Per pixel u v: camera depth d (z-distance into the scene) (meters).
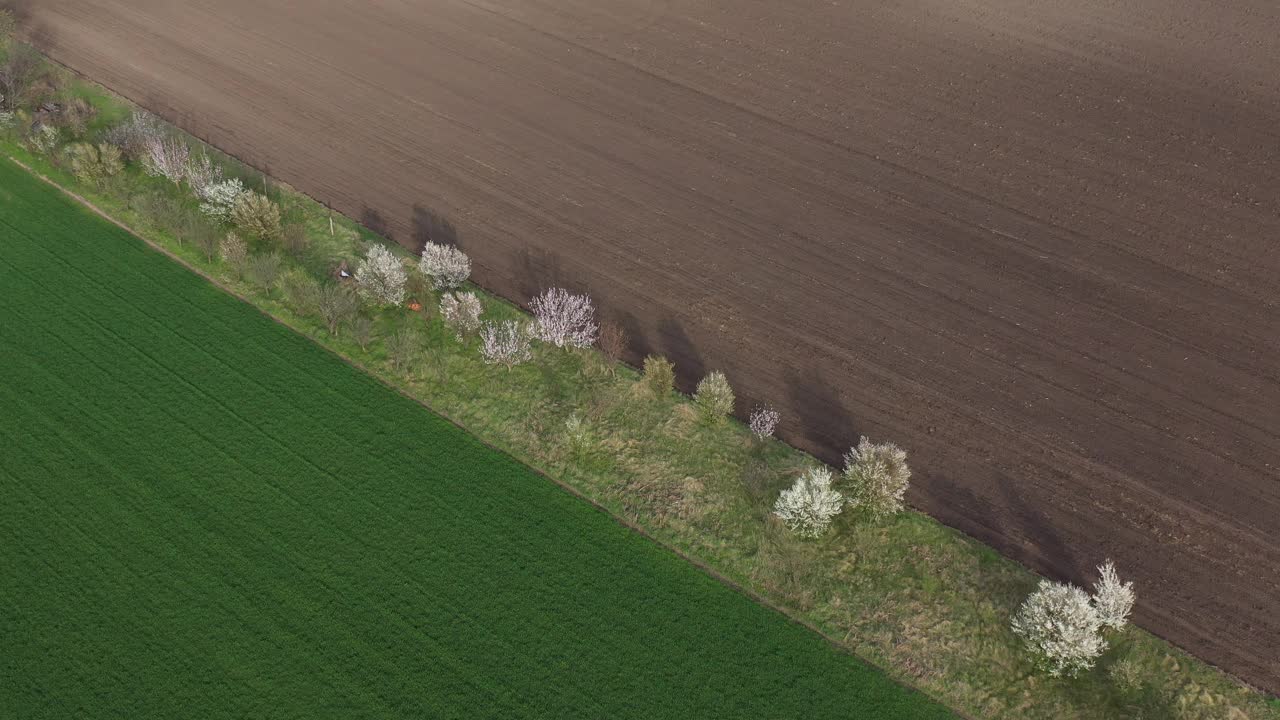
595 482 30.98
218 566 28.70
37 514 30.08
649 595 28.11
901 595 27.94
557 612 27.70
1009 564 28.75
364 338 35.00
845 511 30.11
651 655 26.78
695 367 34.78
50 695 25.89
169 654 26.72
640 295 37.47
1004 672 26.27
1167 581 28.31
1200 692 25.69
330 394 33.66
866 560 28.81
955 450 31.97
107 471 31.23
